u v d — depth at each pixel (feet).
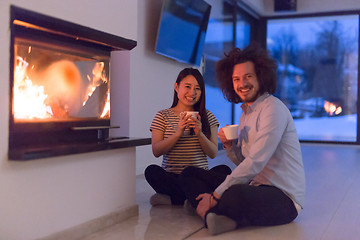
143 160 13.56
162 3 14.58
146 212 8.09
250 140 6.95
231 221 6.68
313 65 25.12
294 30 25.39
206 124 8.62
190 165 8.43
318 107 25.08
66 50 6.59
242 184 6.45
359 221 7.44
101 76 7.41
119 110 9.95
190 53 16.15
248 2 22.27
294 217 7.11
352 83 24.35
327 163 15.74
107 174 7.20
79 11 6.72
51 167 6.07
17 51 5.77
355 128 24.23
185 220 7.47
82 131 6.90
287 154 6.88
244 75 6.84
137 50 13.09
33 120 5.93
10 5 5.45
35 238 5.82
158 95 14.48
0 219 5.37
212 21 19.42
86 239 6.43
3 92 5.43
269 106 6.68
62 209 6.27
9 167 5.47
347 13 23.88
